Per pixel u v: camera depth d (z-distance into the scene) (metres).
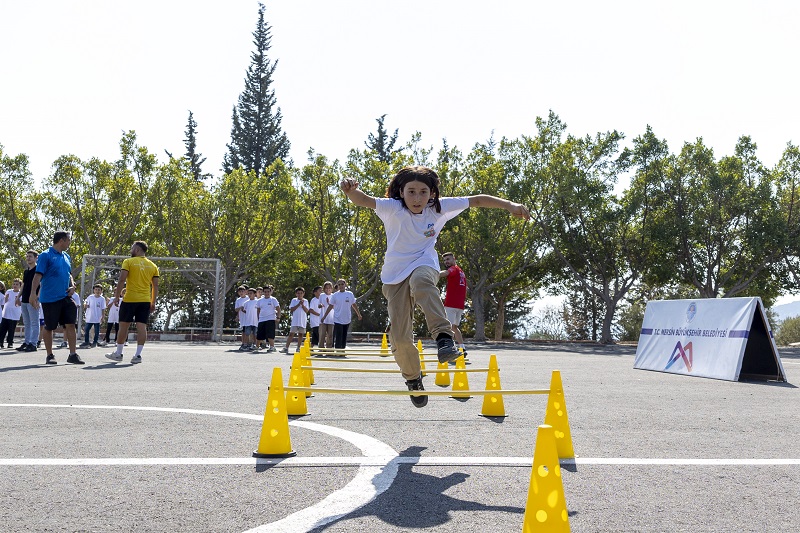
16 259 38.59
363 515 3.21
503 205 5.19
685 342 13.04
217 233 38.75
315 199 38.12
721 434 5.66
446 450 4.76
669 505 3.47
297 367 6.57
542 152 37.41
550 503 2.71
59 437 5.03
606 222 35.88
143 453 4.53
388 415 6.43
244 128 57.69
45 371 10.31
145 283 12.67
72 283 11.99
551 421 4.66
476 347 28.27
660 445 5.11
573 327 45.75
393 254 5.03
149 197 37.16
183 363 13.01
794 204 36.97
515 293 49.66
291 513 3.23
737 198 35.44
